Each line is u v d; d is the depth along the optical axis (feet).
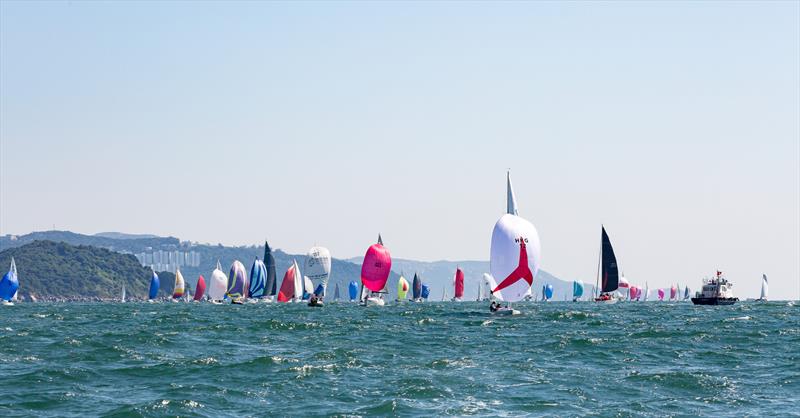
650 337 301.43
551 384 179.01
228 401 158.30
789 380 186.39
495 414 147.23
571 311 612.29
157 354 235.81
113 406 153.07
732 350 254.06
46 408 150.92
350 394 165.89
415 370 200.23
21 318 519.19
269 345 273.75
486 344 276.62
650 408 153.17
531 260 436.35
